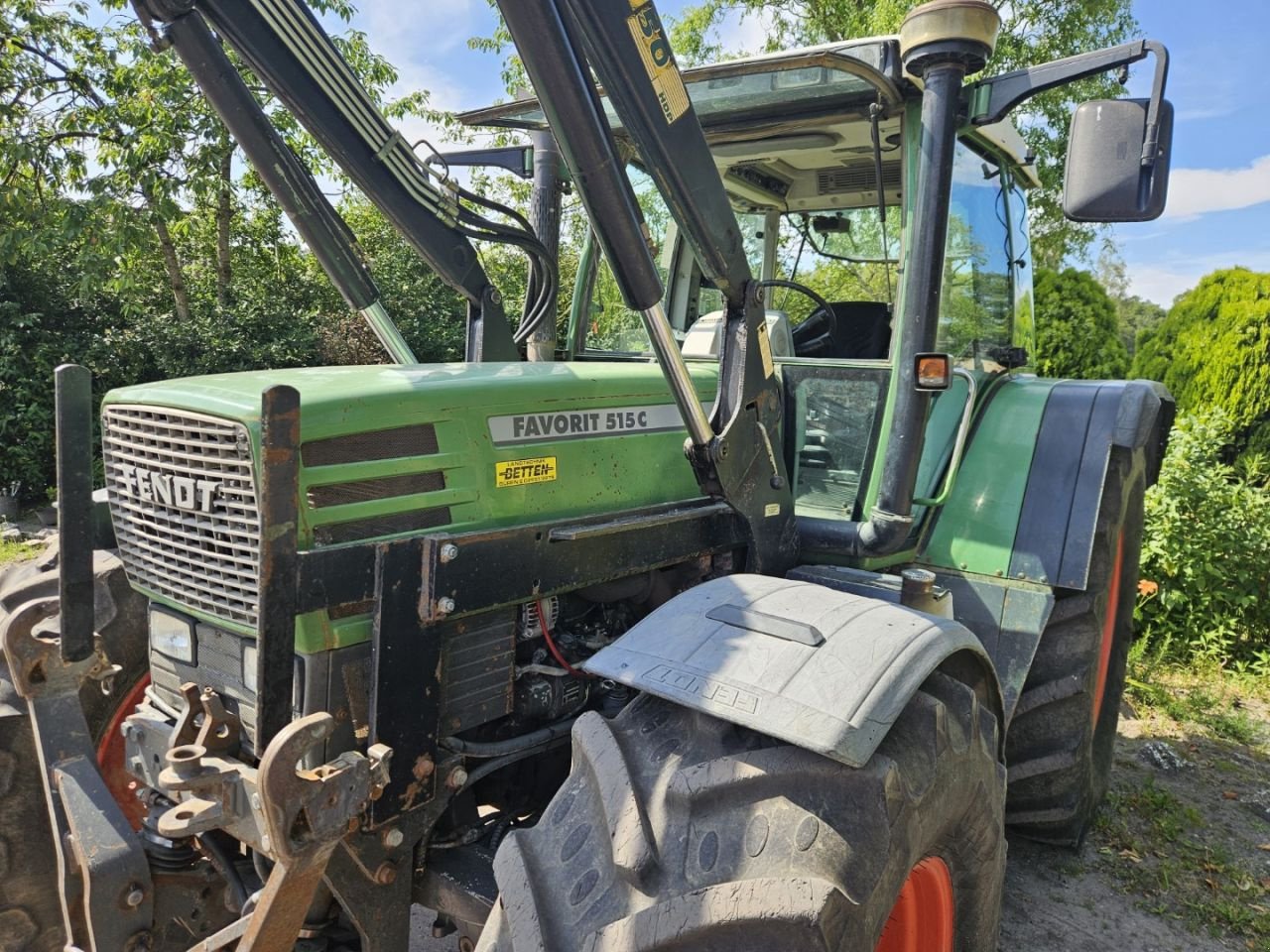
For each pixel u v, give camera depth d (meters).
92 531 1.85
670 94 1.95
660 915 1.42
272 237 12.37
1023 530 2.89
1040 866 3.28
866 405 2.76
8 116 9.72
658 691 1.68
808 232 3.61
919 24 2.35
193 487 1.77
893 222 3.35
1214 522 5.28
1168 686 4.87
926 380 2.41
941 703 1.79
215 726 1.71
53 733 1.95
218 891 2.13
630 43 1.86
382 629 1.69
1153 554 5.27
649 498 2.32
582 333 3.48
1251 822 3.61
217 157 9.78
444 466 1.90
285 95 2.27
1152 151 2.21
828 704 1.59
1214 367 9.15
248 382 1.90
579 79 1.70
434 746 1.81
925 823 1.65
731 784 1.54
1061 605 2.99
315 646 1.69
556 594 1.98
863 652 1.71
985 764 1.90
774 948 1.37
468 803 2.09
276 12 2.18
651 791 1.59
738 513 2.36
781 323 3.04
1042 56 10.38
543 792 2.32
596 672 1.79
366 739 1.75
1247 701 4.75
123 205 9.27
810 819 1.50
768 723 1.56
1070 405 3.13
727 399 2.29
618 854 1.50
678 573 2.46
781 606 1.86
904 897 1.88
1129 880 3.20
